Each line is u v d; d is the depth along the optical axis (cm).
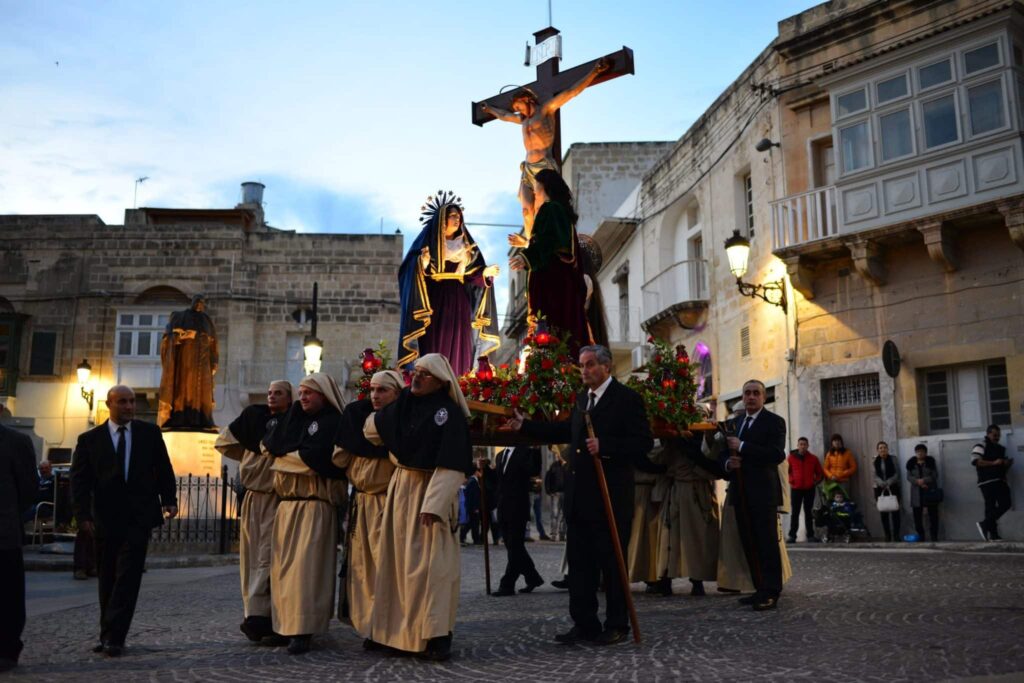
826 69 1906
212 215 3381
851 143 1817
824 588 866
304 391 629
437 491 549
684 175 2533
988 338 1639
